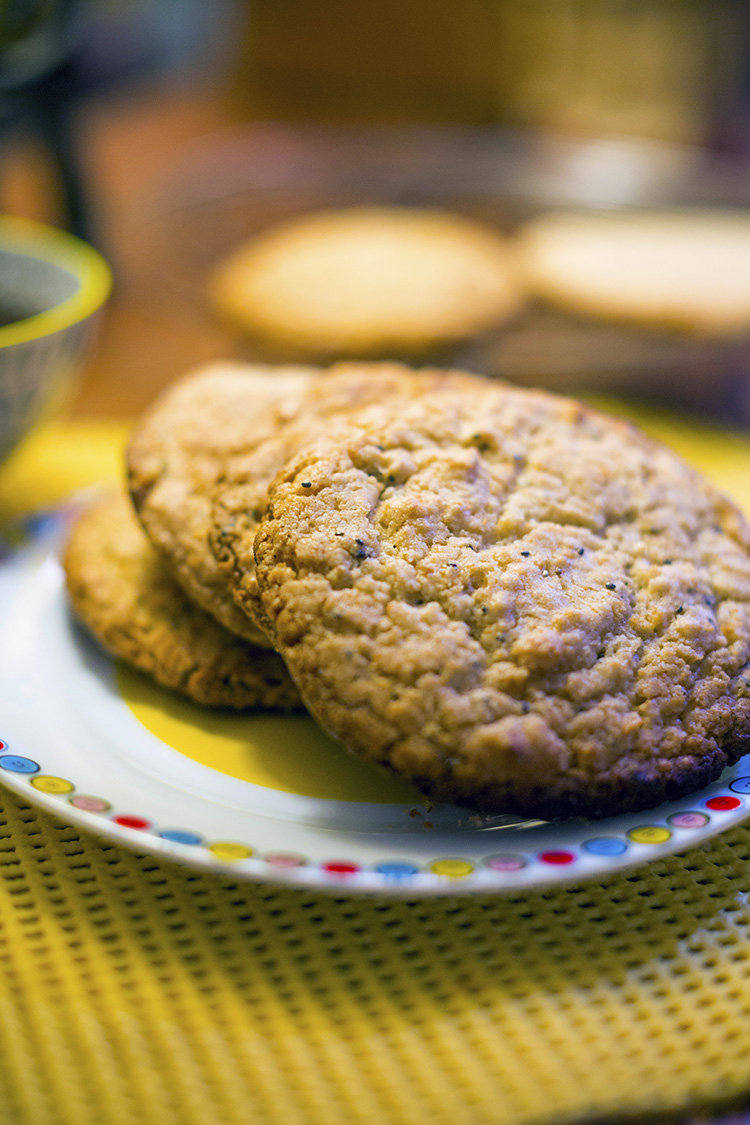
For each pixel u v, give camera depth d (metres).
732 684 0.30
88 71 0.52
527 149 0.88
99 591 0.34
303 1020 0.26
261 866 0.26
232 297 0.55
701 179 0.78
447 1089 0.25
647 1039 0.26
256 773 0.30
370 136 0.95
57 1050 0.25
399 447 0.31
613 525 0.31
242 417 0.35
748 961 0.27
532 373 0.50
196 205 0.72
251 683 0.32
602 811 0.28
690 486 0.33
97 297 0.39
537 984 0.27
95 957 0.27
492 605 0.29
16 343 0.36
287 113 1.05
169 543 0.33
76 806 0.28
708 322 0.54
